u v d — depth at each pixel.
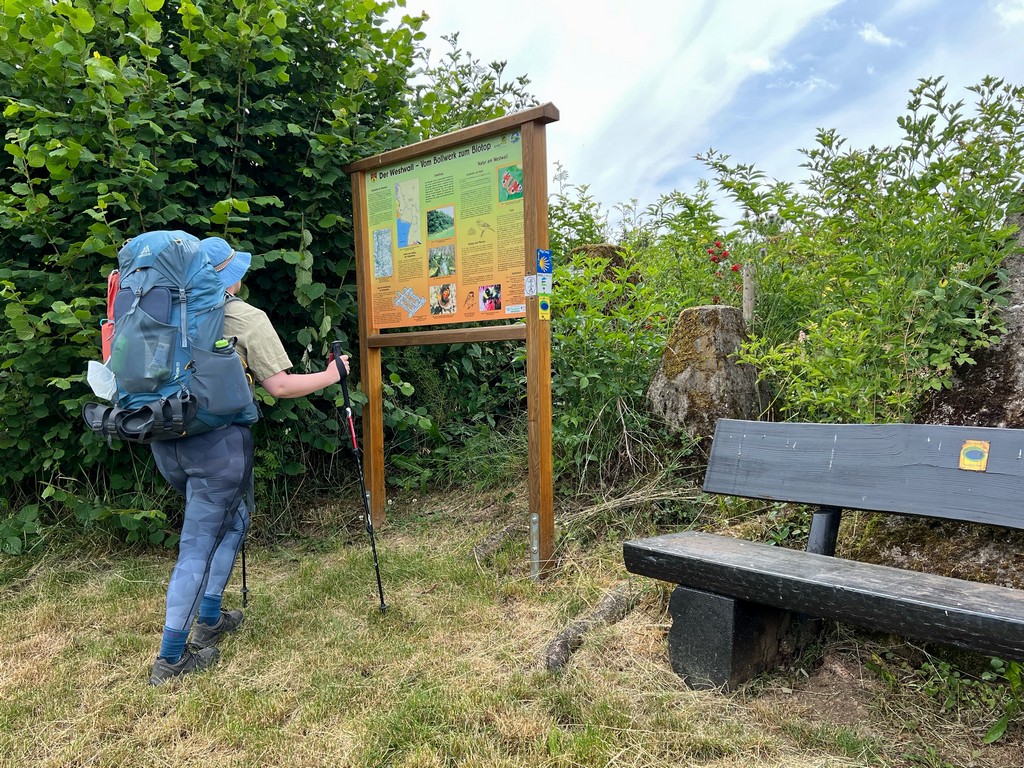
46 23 3.66
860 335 3.23
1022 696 2.26
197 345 2.69
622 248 5.94
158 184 3.83
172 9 4.40
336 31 4.62
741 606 2.48
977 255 3.07
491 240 3.84
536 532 3.58
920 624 1.98
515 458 4.84
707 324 4.30
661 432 4.31
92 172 3.96
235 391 2.76
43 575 3.92
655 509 3.92
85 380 3.83
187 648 2.91
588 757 2.17
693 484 4.02
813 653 2.69
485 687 2.60
